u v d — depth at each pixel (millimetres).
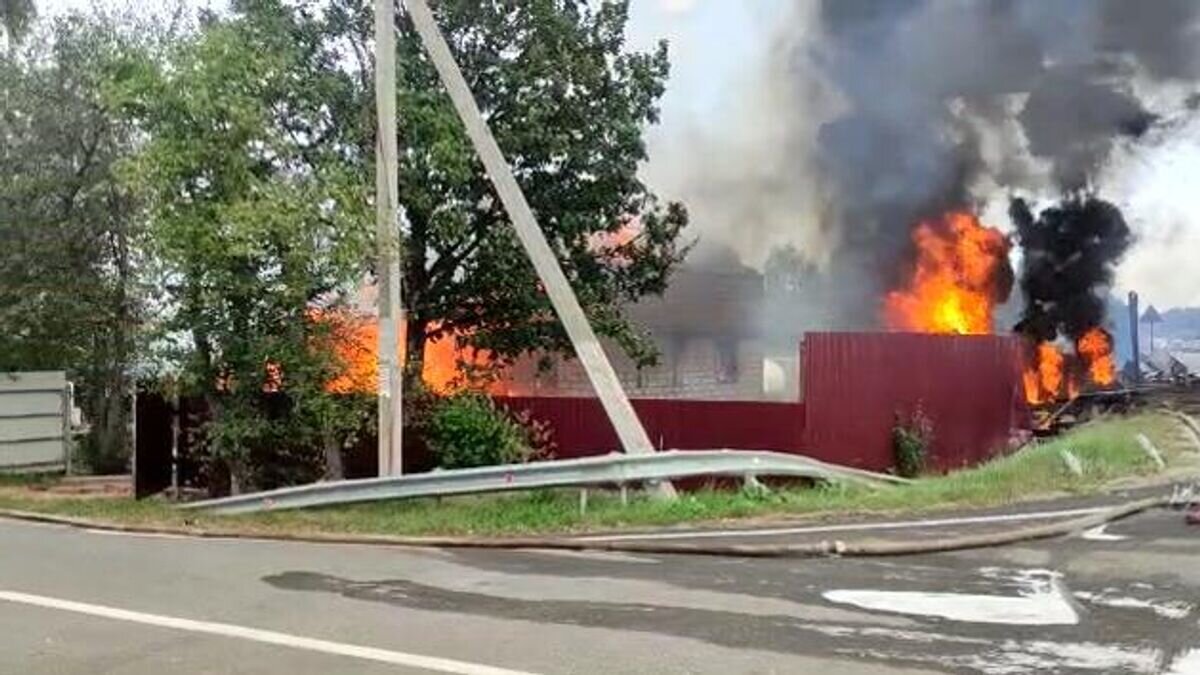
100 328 19000
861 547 9547
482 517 12094
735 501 12508
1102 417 26516
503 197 14438
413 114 15961
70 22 18844
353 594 8281
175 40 14867
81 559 10055
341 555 10188
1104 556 9117
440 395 16766
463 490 12711
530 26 17516
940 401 17969
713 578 8641
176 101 13781
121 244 18516
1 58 19047
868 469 16984
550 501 13125
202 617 7531
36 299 18219
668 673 5973
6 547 10867
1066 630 6777
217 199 14070
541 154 17391
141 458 16422
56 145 18422
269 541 11250
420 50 16828
